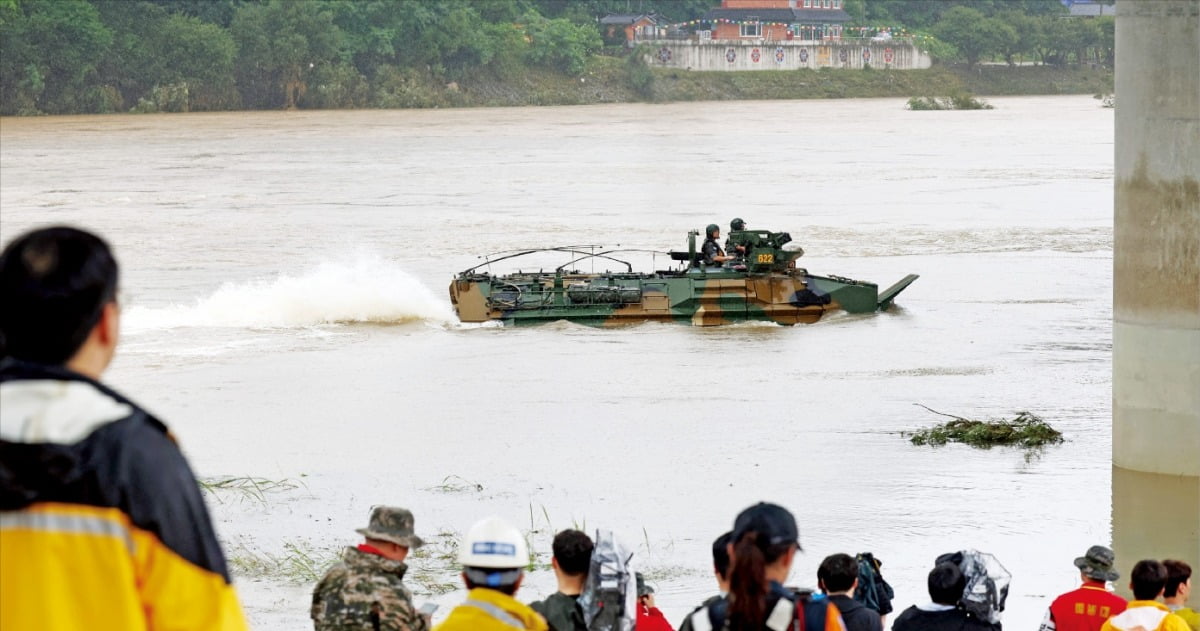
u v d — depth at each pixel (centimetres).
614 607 1551
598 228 11800
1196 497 3641
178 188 16312
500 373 5597
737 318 6694
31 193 15750
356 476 3969
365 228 11938
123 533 773
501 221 12438
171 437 807
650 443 4359
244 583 2972
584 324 6688
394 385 5375
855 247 10219
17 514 764
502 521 1396
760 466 4053
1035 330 6556
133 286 8412
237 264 9544
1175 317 3809
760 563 1170
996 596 1755
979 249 9975
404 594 1627
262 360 5934
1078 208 12925
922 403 4962
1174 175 3791
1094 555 2012
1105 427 4547
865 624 1673
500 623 1345
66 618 764
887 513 3528
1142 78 3812
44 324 792
